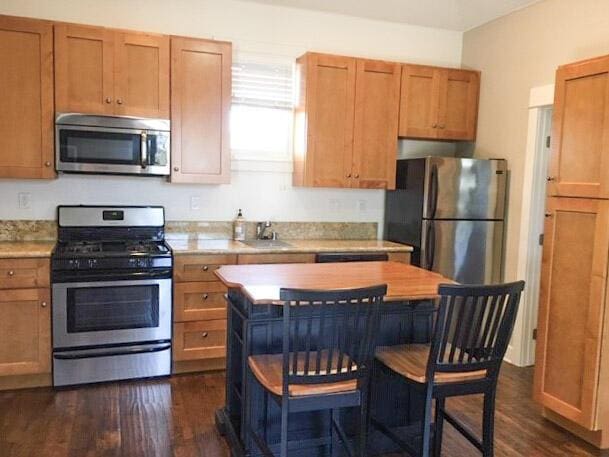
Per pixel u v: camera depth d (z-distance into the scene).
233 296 2.63
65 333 3.23
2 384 3.23
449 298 2.12
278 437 2.46
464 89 4.38
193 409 3.03
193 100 3.65
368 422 2.56
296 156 4.14
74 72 3.35
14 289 3.11
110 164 3.46
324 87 3.97
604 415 2.71
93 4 3.67
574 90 2.81
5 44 3.22
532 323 3.95
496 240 4.12
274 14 4.09
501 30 4.17
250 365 2.25
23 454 2.50
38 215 3.66
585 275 2.74
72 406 3.03
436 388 2.09
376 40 4.39
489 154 4.32
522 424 3.00
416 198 4.07
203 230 4.08
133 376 3.42
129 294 3.35
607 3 3.28
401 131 4.21
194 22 3.90
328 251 3.79
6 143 3.28
